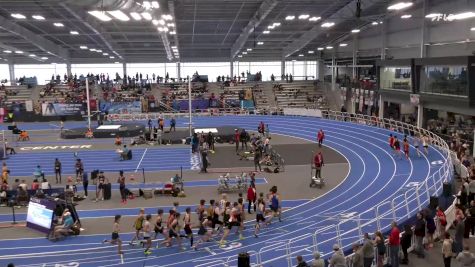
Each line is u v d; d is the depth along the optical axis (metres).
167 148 40.50
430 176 29.48
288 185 28.97
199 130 45.91
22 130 48.97
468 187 22.31
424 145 35.50
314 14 48.56
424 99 41.59
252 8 43.75
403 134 42.53
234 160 35.69
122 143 43.00
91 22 47.09
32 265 18.02
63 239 20.94
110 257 18.77
